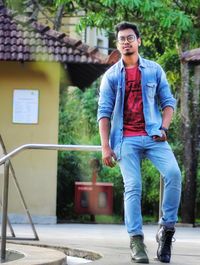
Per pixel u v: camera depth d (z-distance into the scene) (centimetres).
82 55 1781
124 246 1085
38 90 1822
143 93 841
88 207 1939
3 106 1817
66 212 2034
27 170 1802
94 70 1883
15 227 1606
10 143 1817
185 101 1942
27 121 1817
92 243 1147
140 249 833
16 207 1783
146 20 1920
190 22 1861
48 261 832
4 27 1809
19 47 1784
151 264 834
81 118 2394
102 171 2139
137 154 839
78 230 1567
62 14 2423
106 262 850
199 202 2170
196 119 1947
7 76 1816
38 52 1780
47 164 1808
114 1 1847
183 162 1944
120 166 843
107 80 850
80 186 1945
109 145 846
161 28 1948
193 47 1995
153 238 1366
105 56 1780
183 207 1908
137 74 843
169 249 857
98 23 1936
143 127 840
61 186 2036
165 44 2136
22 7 1992
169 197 838
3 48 1783
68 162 2047
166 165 834
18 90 1817
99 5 1972
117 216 2111
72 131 2311
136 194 830
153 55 2236
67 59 1775
